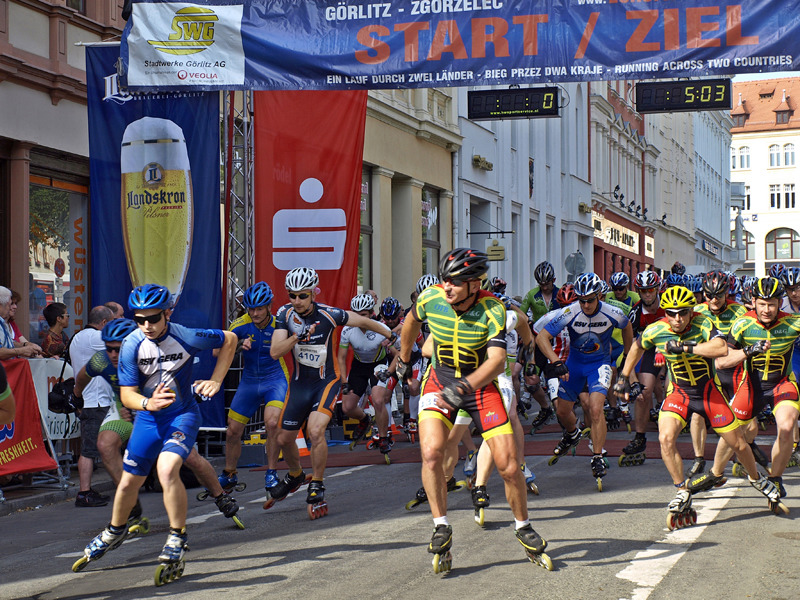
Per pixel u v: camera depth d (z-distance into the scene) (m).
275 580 6.04
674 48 12.14
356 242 13.42
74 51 14.66
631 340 9.94
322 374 8.50
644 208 54.50
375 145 22.22
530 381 8.43
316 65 12.50
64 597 5.86
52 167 14.41
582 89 41.44
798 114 104.19
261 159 13.40
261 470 11.75
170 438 6.30
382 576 6.05
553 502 8.62
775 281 8.29
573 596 5.49
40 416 10.02
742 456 7.83
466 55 12.38
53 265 14.58
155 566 6.62
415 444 13.79
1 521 8.85
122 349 6.36
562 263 38.47
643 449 10.86
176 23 12.59
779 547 6.70
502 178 30.95
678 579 5.84
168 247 12.68
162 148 12.70
